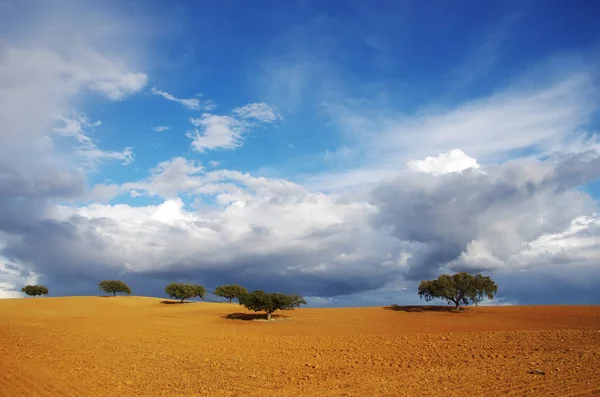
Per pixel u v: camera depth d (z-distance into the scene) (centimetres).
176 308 8856
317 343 3250
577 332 3041
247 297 6688
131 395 1912
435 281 8819
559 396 1538
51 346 3073
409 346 2905
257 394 1892
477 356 2425
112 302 9606
